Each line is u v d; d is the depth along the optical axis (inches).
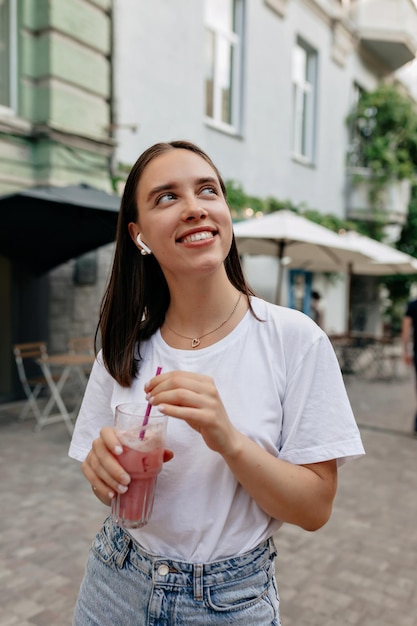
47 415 249.6
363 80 578.2
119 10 285.3
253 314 45.5
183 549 43.6
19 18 244.8
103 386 52.3
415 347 254.7
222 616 42.2
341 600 112.1
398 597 113.7
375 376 430.9
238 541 43.3
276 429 43.4
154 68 312.5
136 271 51.4
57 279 278.2
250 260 422.9
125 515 41.3
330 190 532.4
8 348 265.0
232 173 393.4
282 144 450.9
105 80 276.5
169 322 49.1
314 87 495.2
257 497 40.6
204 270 43.4
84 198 209.8
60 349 282.7
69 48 255.6
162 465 42.5
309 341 43.8
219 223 44.5
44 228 225.8
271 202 420.8
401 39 543.5
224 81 393.1
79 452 52.6
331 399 42.9
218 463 42.9
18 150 247.9
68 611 105.0
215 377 44.2
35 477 176.2
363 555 131.8
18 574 117.7
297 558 129.7
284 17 434.3
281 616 106.3
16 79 248.5
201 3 344.5
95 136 270.1
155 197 44.3
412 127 556.4
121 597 45.4
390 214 558.9
